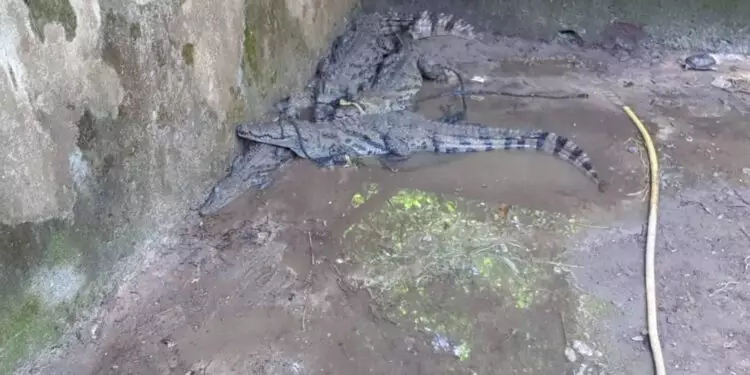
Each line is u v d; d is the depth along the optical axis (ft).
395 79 14.73
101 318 9.62
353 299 9.94
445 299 9.90
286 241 10.94
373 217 11.39
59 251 9.04
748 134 13.24
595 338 9.30
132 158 10.04
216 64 11.50
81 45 8.87
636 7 16.10
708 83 15.08
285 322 9.61
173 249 10.76
